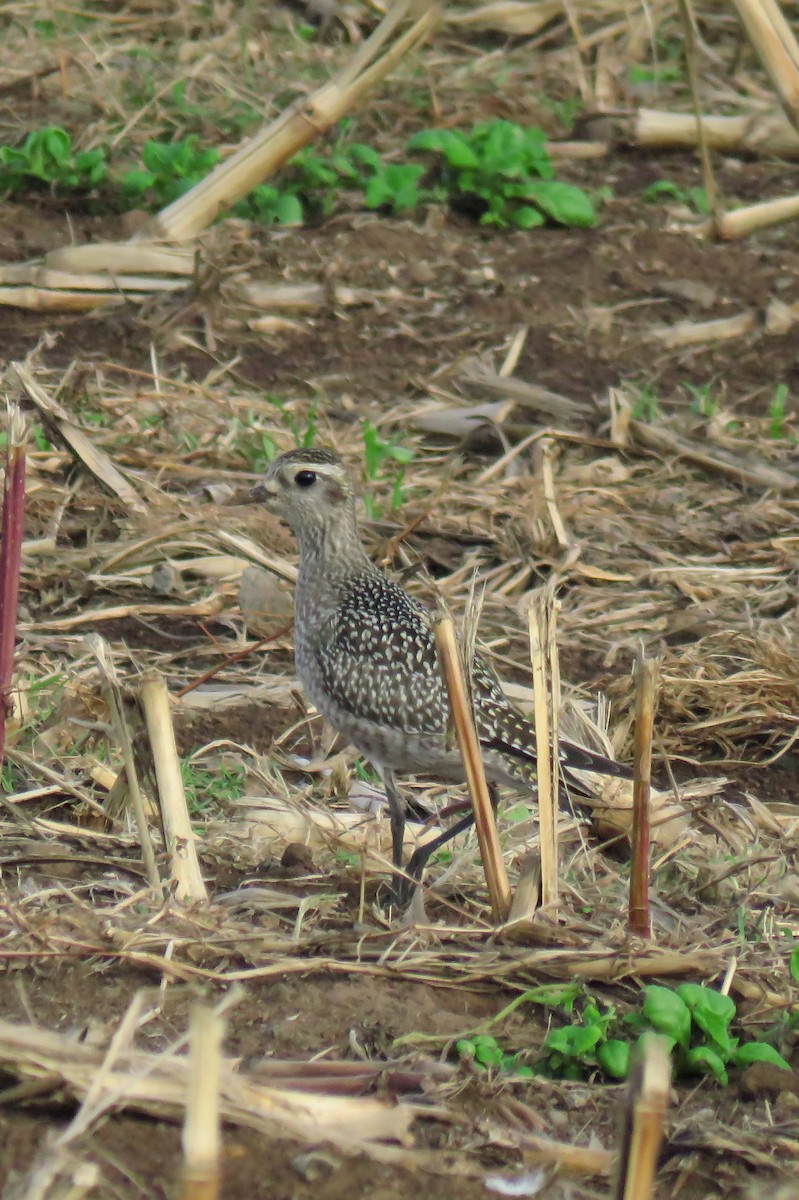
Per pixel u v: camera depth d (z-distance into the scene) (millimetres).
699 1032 8148
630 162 22062
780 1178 7277
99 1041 7613
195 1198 5043
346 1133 7129
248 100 22297
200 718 11500
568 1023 8297
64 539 13594
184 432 15250
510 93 23078
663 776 11344
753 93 23562
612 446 15508
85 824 10062
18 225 19078
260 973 8328
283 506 10664
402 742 10000
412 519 14164
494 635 12734
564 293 18500
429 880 9812
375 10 23984
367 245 19141
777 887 9609
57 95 22109
